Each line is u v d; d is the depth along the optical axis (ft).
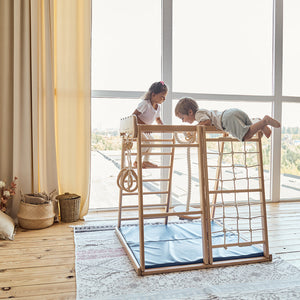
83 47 10.33
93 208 11.77
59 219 10.55
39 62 10.14
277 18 12.76
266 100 12.86
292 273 6.50
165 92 9.05
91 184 11.69
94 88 11.37
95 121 11.49
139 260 6.89
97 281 6.07
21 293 5.56
